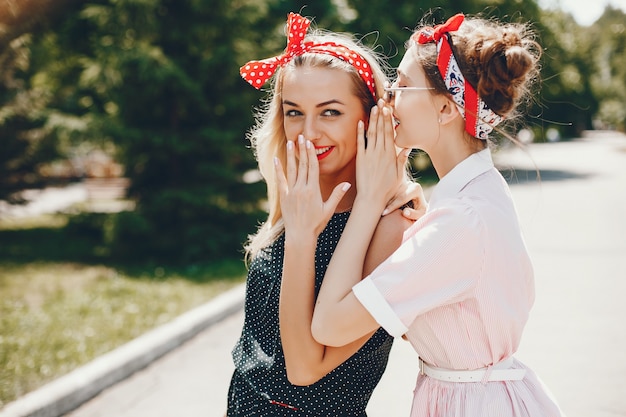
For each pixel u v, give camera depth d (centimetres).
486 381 154
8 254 966
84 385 406
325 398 161
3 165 1152
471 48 152
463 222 144
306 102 162
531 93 176
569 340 478
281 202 158
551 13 2769
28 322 579
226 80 919
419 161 2059
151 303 642
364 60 170
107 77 855
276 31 1220
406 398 393
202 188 923
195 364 472
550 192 1582
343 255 151
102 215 1102
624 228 991
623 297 591
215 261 884
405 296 143
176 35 880
